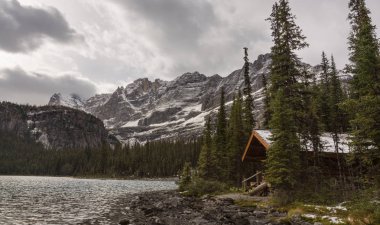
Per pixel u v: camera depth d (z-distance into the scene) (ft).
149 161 570.05
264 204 86.89
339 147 95.86
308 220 59.31
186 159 533.14
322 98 136.36
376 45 70.95
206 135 188.24
